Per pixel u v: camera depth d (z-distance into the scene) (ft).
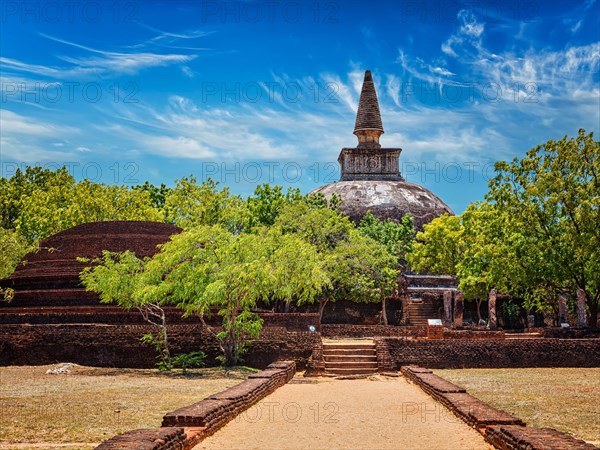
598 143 129.39
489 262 146.00
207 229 102.73
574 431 50.65
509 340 108.99
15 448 44.62
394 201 229.45
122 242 133.39
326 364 103.14
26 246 170.09
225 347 104.73
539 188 130.21
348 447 45.65
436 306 196.44
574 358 108.27
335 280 160.86
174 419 48.34
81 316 116.26
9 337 107.45
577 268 131.85
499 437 43.88
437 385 71.10
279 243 106.52
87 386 79.97
